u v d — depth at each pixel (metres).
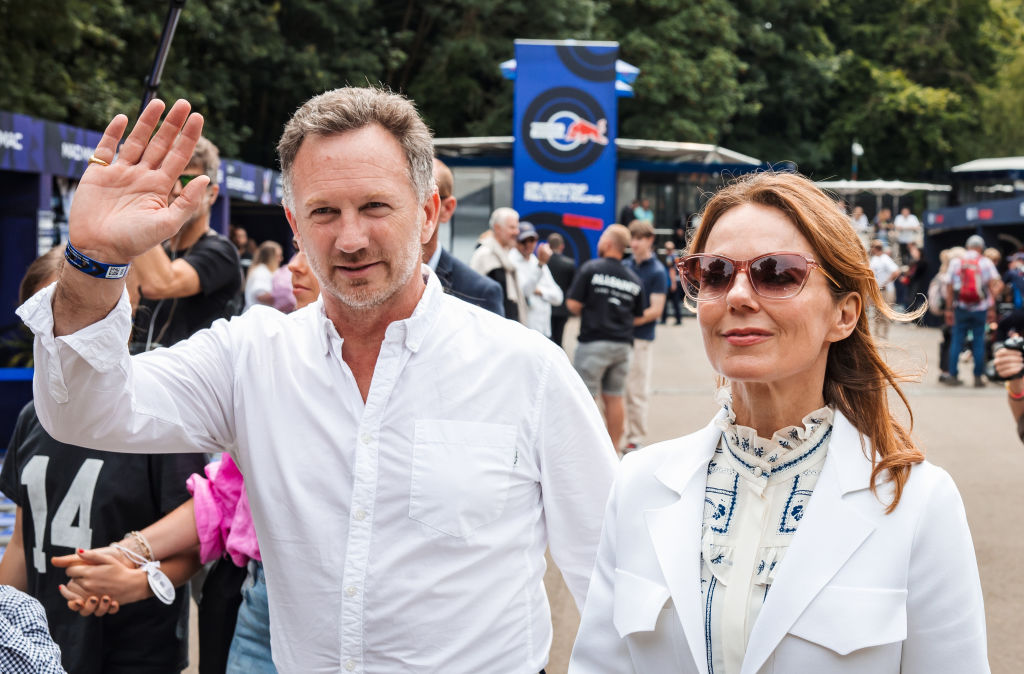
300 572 2.08
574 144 18.95
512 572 2.13
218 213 15.19
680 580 1.63
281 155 2.09
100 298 1.88
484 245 7.45
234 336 2.21
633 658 1.69
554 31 30.00
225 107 24.77
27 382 8.30
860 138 41.03
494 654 2.09
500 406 2.14
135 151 1.90
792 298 1.59
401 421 2.09
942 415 10.90
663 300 8.90
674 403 11.90
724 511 1.67
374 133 2.02
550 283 9.95
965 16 41.72
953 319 13.44
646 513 1.72
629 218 23.48
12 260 10.25
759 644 1.54
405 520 2.06
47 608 2.68
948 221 22.75
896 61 42.16
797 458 1.64
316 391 2.12
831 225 1.63
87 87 19.22
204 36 23.20
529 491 2.19
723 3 33.62
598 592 1.79
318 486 2.09
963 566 1.54
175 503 2.65
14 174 10.07
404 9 30.19
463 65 30.12
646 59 32.38
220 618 2.65
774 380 1.64
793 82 39.12
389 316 2.12
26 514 2.76
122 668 2.68
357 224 1.99
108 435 2.03
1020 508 6.91
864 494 1.58
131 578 2.49
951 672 1.51
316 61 26.22
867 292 1.66
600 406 10.48
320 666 2.08
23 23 17.53
